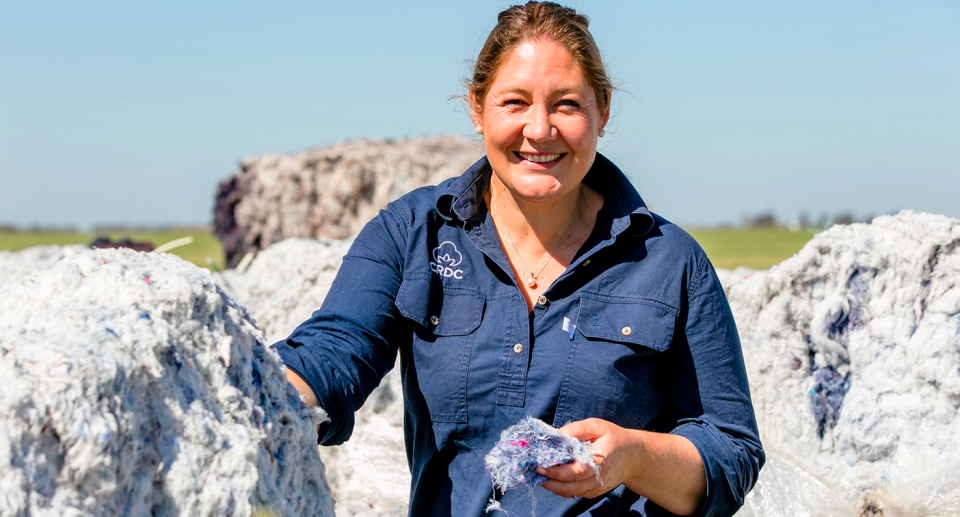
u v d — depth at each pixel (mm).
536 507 1737
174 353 1250
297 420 1459
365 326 1789
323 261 3781
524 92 1759
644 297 1813
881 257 2840
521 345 1771
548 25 1785
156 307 1283
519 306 1813
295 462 1458
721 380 1839
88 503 1072
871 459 2654
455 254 1879
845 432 2715
